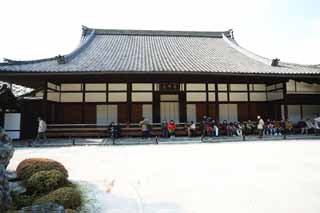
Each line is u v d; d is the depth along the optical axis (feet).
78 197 14.70
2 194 13.02
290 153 35.45
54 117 60.95
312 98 67.15
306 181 20.85
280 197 16.97
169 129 56.95
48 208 11.73
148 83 64.23
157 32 90.79
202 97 65.57
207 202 16.22
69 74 53.06
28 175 18.12
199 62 65.36
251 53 75.00
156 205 15.78
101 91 63.16
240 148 41.39
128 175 23.53
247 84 68.18
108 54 68.64
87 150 40.86
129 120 60.23
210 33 93.61
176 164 28.50
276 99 66.49
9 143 16.21
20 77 54.39
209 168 26.20
